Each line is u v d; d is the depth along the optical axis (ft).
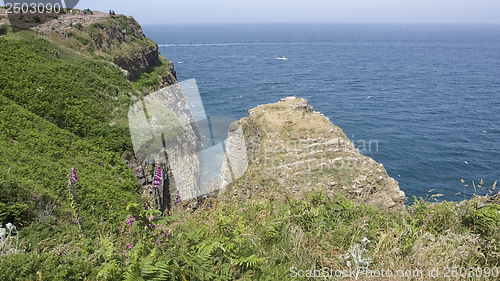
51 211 40.75
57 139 73.26
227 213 21.21
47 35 139.54
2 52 103.19
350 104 365.61
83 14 203.72
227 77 512.22
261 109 141.38
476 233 19.93
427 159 221.25
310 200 24.29
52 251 18.06
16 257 16.66
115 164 73.87
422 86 469.98
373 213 23.93
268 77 522.88
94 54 153.69
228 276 15.56
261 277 16.02
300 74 558.15
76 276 16.21
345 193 92.27
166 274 14.61
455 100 390.21
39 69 101.60
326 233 19.90
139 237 16.40
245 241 18.03
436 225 21.56
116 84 126.72
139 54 203.72
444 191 182.91
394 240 18.70
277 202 25.49
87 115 89.30
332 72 585.22
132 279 13.60
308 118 132.77
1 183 40.81
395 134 270.67
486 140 260.42
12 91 86.84
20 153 61.41
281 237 19.85
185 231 18.38
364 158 112.16
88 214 46.96
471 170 207.41
